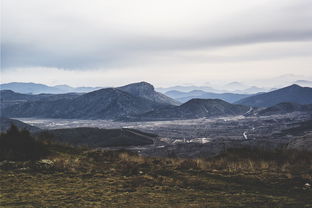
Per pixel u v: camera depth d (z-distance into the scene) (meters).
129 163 27.53
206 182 21.70
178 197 18.38
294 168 26.44
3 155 27.36
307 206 16.70
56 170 24.12
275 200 17.84
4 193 18.52
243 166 26.91
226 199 18.00
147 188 20.25
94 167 25.66
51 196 18.08
